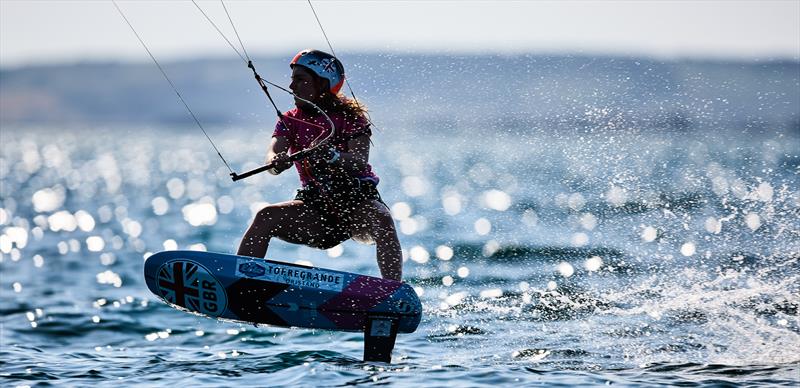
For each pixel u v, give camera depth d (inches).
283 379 892.0
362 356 1058.1
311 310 952.3
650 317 1146.7
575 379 874.1
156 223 3410.4
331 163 957.8
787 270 1305.4
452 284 1555.1
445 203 3900.1
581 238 2122.3
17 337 1254.3
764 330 1055.6
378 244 974.4
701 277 1331.2
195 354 1098.7
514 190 4547.2
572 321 1159.6
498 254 1978.3
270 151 989.8
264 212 969.5
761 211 1695.4
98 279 1882.4
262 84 987.9
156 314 1412.4
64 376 936.9
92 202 4734.3
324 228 984.3
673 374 894.4
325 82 981.8
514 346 1047.0
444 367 931.3
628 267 1498.5
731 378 869.2
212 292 951.0
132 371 960.3
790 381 853.8
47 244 2687.0
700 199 2559.1
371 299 949.8
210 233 2972.4
